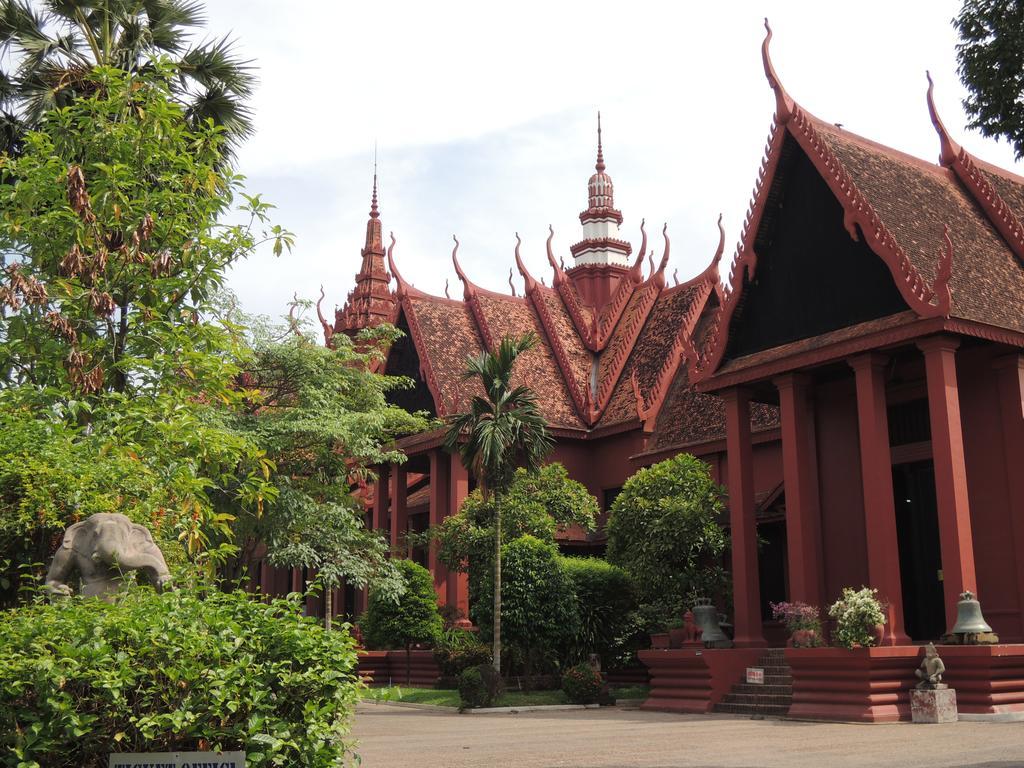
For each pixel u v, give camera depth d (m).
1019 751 10.84
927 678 15.62
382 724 17.75
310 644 5.84
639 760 10.98
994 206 21.53
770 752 11.53
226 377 13.64
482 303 37.72
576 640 24.92
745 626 20.00
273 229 13.62
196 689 5.60
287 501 22.27
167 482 11.27
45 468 9.55
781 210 20.83
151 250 13.64
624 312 38.62
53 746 5.35
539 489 27.64
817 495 21.88
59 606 6.35
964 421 19.03
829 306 19.59
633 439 33.41
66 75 16.78
